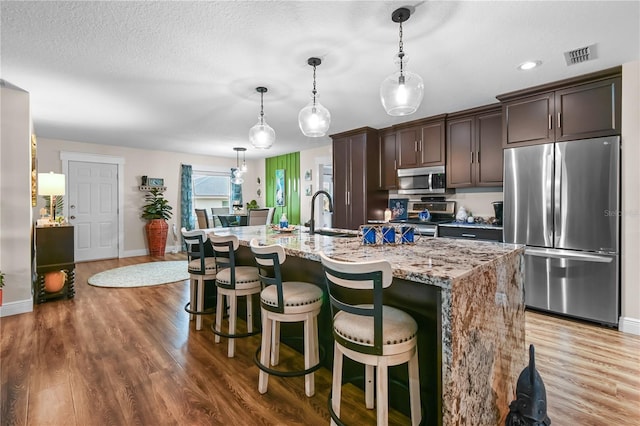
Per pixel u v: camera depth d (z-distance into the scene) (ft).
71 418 5.57
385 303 5.60
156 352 7.99
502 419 5.28
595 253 9.37
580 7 6.28
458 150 13.53
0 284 9.55
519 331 6.26
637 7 6.27
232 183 26.40
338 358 4.96
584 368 7.08
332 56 8.34
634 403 5.90
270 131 10.16
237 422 5.48
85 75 9.50
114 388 6.44
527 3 6.15
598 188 9.32
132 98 11.48
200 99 11.61
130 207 21.59
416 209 16.05
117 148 20.98
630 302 8.96
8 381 6.67
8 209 10.47
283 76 9.58
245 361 7.57
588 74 9.45
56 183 12.88
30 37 7.36
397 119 14.69
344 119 14.65
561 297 9.93
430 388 5.03
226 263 7.89
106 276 15.87
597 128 9.42
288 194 24.43
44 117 13.87
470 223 13.60
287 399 6.12
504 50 8.03
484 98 11.74
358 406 5.91
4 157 10.37
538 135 10.51
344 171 17.15
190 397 6.17
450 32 7.19
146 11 6.40
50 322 9.93
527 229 10.66
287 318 6.01
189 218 23.93
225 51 8.07
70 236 12.39
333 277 4.60
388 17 6.61
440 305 4.07
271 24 6.87
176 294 13.00
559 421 5.45
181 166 23.75
